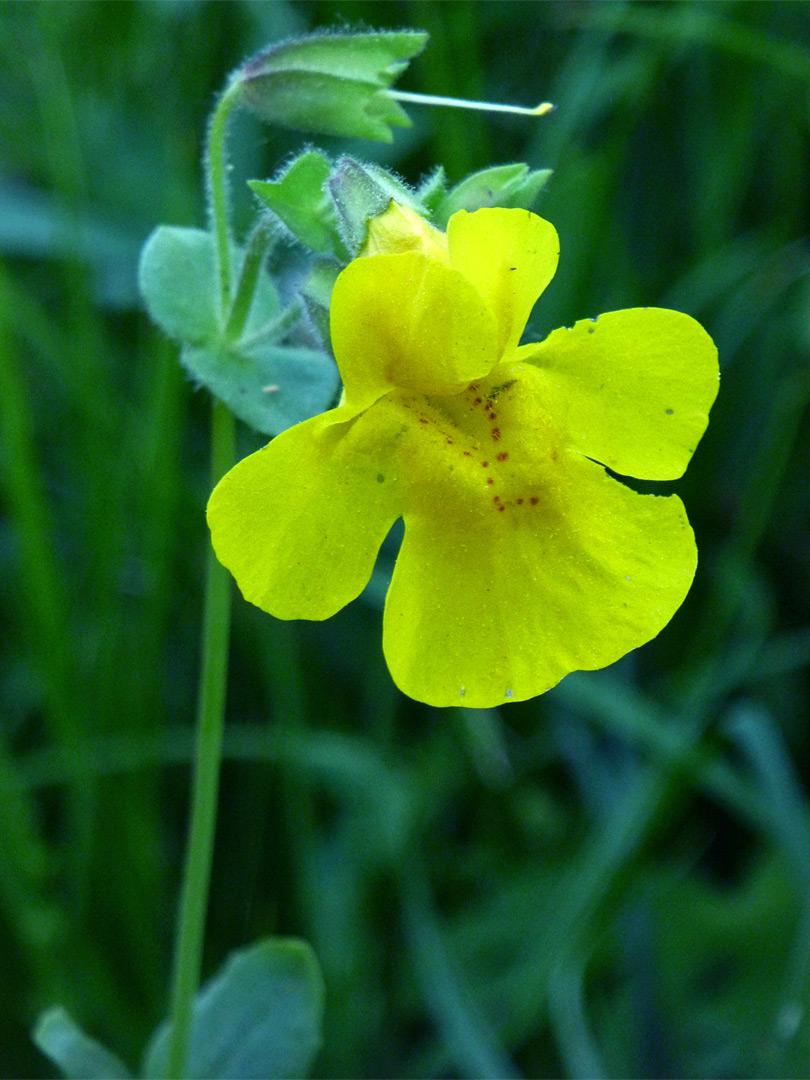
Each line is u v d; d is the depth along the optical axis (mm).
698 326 72
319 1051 119
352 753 127
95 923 123
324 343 80
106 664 129
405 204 78
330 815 140
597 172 144
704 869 139
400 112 96
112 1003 122
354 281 69
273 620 130
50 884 121
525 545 75
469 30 144
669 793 121
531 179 85
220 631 99
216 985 109
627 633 74
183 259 100
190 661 141
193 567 139
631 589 74
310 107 94
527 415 75
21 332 139
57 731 122
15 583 138
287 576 70
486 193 84
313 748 127
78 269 137
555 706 140
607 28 143
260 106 94
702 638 140
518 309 72
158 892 126
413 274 69
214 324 100
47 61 142
